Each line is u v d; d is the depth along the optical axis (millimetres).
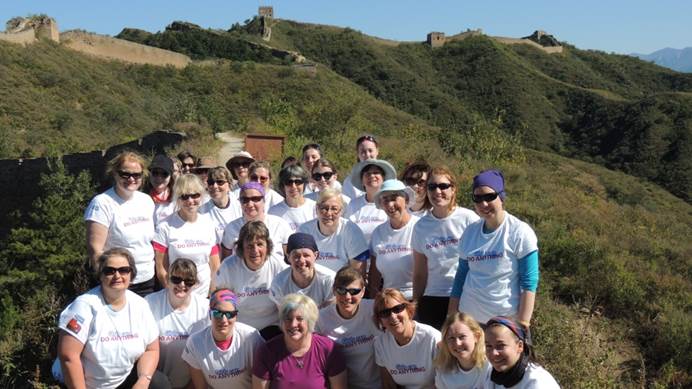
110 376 4605
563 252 9695
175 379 5242
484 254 4543
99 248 5277
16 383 5820
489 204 4488
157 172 6488
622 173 47562
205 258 5902
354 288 4738
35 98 35938
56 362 5281
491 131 24609
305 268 4918
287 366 4629
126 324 4660
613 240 12797
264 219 5863
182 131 23297
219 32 83188
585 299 8516
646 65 110688
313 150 8164
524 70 83750
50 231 13172
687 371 6688
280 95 50938
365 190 6652
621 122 62312
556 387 3750
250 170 7277
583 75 96125
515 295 4461
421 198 6078
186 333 5152
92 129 34688
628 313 8234
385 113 45500
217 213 6742
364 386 5066
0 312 7637
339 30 98438
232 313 4629
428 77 86375
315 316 4590
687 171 48125
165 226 5824
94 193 18000
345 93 35844
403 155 20156
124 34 80500
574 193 19328
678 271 11203
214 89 52594
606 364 6418
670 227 17328
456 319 4266
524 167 23422
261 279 5273
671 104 59625
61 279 10781
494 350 3777
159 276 5770
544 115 72812
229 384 4871
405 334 4625
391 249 5582
